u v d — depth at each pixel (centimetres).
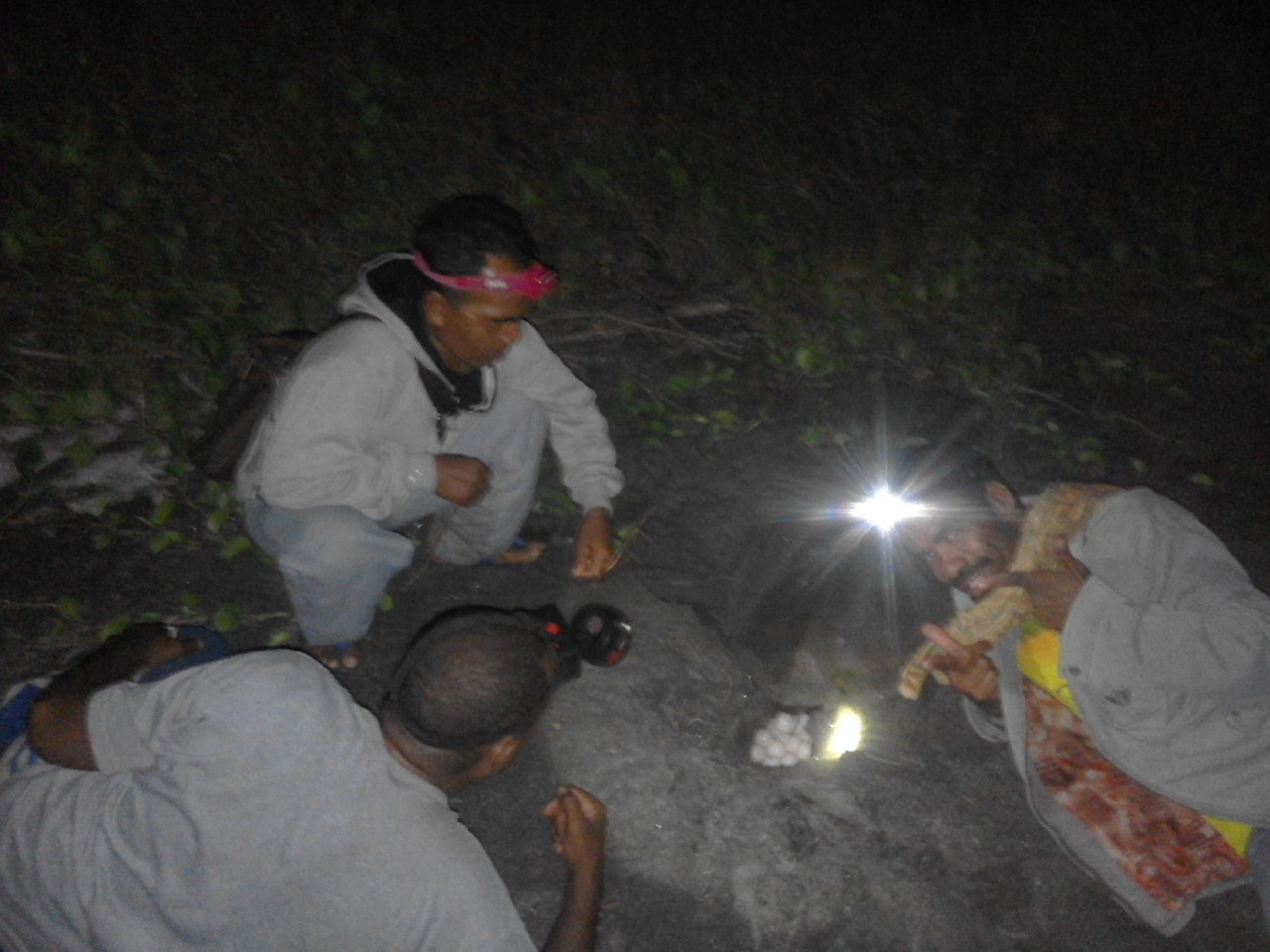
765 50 773
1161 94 769
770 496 405
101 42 644
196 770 185
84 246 467
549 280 258
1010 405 466
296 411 259
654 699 319
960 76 754
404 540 286
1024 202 640
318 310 468
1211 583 241
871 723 323
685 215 541
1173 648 238
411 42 687
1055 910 280
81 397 384
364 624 301
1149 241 618
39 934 192
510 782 298
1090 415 474
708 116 675
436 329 264
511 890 277
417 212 529
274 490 265
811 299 507
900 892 281
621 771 300
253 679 194
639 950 267
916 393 470
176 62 616
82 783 197
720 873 282
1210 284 582
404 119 609
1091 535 251
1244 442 466
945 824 297
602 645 254
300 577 282
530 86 656
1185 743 246
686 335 487
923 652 281
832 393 465
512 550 365
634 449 423
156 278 460
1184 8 880
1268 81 804
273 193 530
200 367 421
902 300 507
